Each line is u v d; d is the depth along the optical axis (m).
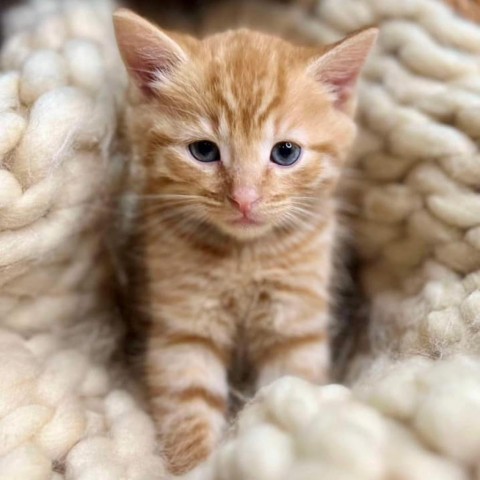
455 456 0.10
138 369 0.18
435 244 0.17
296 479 0.09
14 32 0.21
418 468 0.10
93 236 0.17
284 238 0.17
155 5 0.24
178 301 0.17
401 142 0.17
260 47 0.17
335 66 0.17
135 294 0.19
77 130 0.15
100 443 0.14
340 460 0.10
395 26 0.18
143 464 0.14
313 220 0.17
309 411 0.11
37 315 0.17
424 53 0.18
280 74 0.16
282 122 0.16
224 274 0.17
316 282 0.18
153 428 0.16
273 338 0.18
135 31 0.16
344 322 0.19
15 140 0.15
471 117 0.16
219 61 0.16
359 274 0.20
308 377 0.17
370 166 0.18
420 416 0.10
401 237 0.18
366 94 0.18
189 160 0.16
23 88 0.16
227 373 0.18
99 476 0.13
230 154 0.16
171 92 0.16
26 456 0.13
